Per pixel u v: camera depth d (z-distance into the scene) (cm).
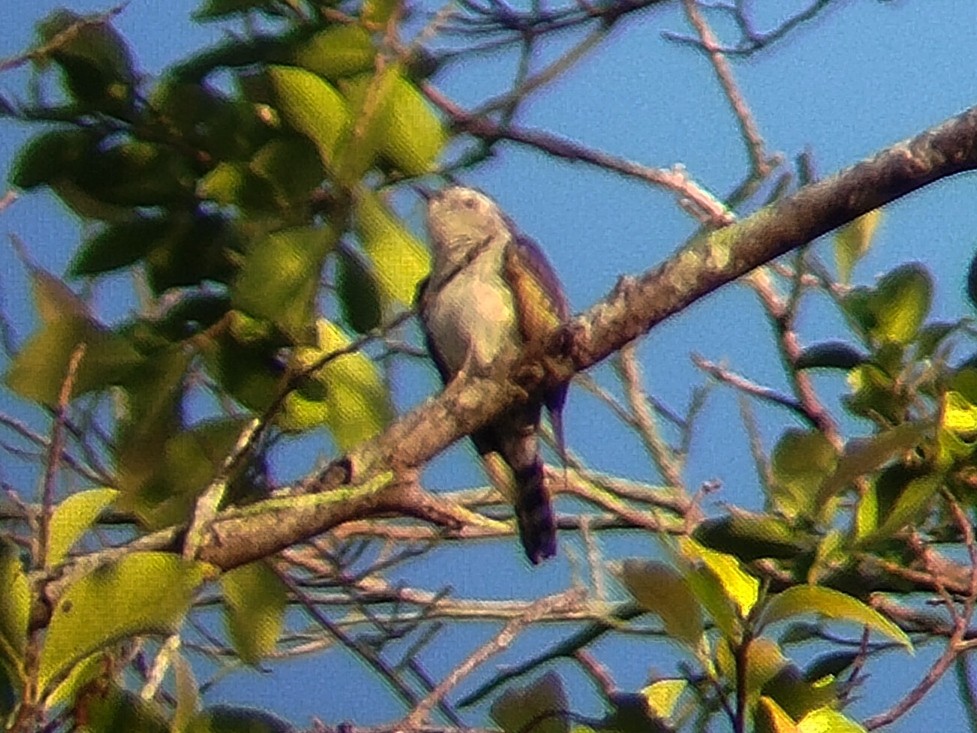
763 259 505
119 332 496
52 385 476
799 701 471
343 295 472
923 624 728
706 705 529
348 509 514
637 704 497
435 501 525
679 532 825
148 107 486
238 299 439
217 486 500
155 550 500
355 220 444
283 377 482
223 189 471
